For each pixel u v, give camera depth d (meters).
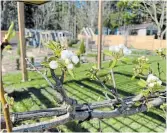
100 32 6.74
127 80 5.50
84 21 24.19
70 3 24.45
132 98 1.16
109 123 3.36
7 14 16.97
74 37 24.80
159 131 3.05
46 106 4.04
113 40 23.34
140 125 3.26
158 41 17.23
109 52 0.97
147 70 1.30
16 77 6.40
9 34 0.43
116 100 1.07
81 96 4.54
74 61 0.73
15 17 17.17
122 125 3.30
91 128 3.19
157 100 1.19
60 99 0.86
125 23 24.17
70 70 0.72
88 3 23.58
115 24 25.45
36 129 0.76
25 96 4.51
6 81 5.80
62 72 0.76
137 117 3.49
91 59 10.33
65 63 0.72
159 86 1.08
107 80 1.24
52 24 25.05
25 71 5.88
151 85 1.08
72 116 0.87
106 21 25.19
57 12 24.77
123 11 23.66
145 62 1.30
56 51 0.76
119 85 5.10
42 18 24.02
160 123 3.25
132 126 3.27
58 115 0.88
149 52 13.55
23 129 0.74
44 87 5.15
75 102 0.86
